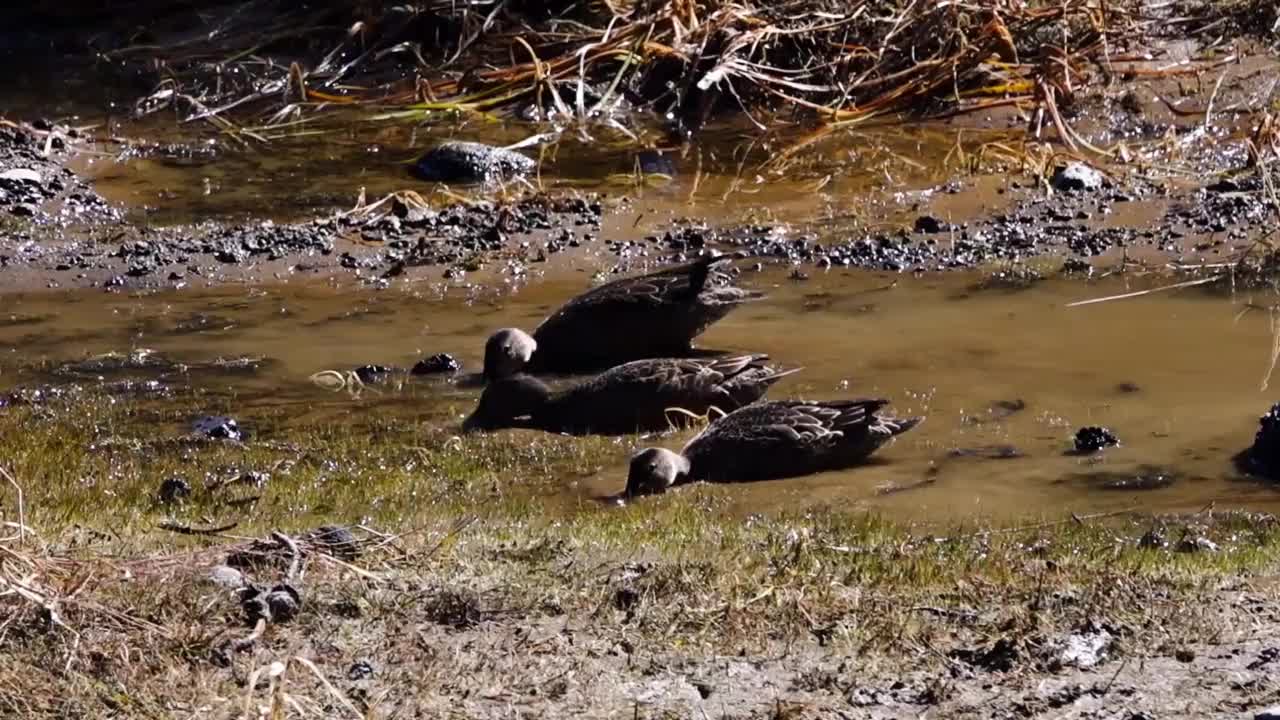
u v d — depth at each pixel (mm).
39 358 19891
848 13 30031
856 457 16359
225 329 20812
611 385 17484
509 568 12312
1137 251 22516
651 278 19453
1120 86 28406
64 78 31031
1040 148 26000
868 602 11664
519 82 29672
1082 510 14906
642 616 11273
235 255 23094
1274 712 9617
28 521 13180
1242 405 17531
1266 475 15742
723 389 17672
